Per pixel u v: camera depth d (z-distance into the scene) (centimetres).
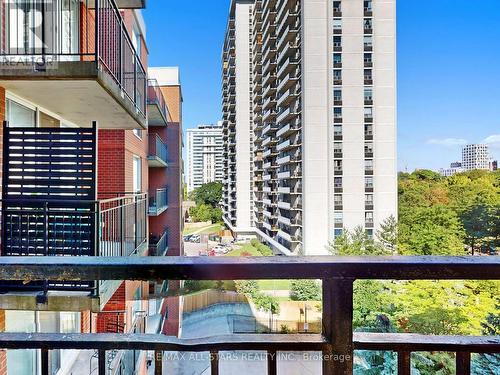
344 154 2545
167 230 1429
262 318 1423
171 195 1448
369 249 2216
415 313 1270
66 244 330
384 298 1223
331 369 77
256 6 4069
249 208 4456
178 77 1591
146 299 973
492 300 1253
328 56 2559
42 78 336
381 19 2561
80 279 78
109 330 630
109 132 769
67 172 355
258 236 4234
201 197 6562
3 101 359
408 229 2170
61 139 357
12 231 330
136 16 970
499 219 1930
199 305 1386
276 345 83
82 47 485
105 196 748
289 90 3031
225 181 5675
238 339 85
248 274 78
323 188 2572
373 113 2558
